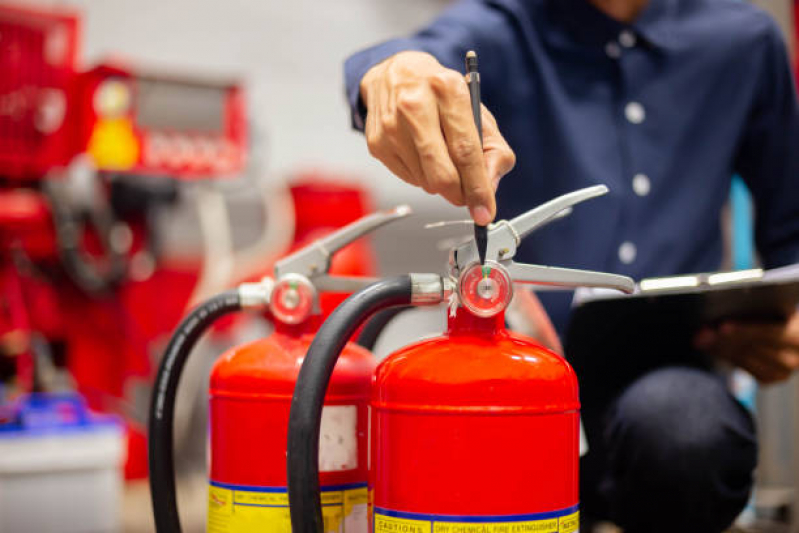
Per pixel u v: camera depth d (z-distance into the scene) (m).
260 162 2.28
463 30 0.95
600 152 0.97
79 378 2.03
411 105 0.51
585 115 0.98
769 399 1.57
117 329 2.07
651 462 0.74
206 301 0.62
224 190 2.23
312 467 0.48
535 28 0.98
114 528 1.44
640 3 1.00
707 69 1.01
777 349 0.84
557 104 0.97
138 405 2.10
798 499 1.49
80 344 2.04
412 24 3.23
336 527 0.57
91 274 1.93
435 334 0.57
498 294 0.50
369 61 0.69
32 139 1.79
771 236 1.10
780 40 1.06
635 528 0.80
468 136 0.51
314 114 3.03
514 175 0.98
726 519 0.78
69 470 1.41
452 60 0.91
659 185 0.97
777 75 1.05
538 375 0.49
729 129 1.02
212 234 2.18
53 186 1.83
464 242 0.52
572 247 0.95
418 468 0.48
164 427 0.61
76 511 1.41
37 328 1.92
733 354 0.86
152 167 1.91
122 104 1.87
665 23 1.01
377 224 0.62
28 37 1.79
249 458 0.57
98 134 1.84
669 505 0.75
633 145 0.97
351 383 0.58
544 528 0.48
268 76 2.96
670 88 0.99
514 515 0.47
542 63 0.97
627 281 0.55
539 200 0.99
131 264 2.09
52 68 1.82
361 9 3.12
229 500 0.57
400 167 0.57
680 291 0.67
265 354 0.58
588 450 0.89
